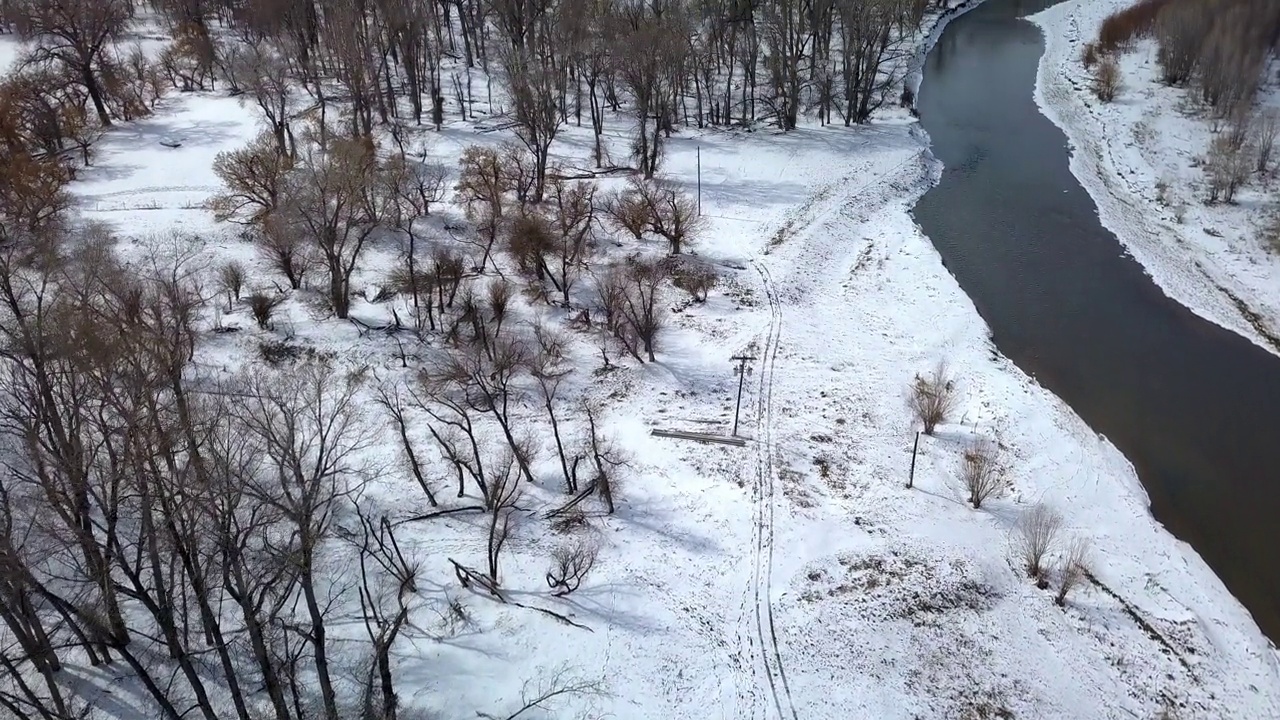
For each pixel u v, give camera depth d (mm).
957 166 78062
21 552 29312
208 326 53156
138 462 28125
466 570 37500
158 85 84438
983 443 46969
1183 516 42969
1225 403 49750
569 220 63188
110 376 35188
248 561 36000
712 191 72438
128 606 35562
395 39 80938
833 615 37688
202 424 33750
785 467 45344
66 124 73188
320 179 55031
